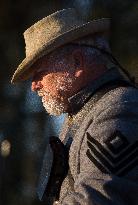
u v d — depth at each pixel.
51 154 3.67
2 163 13.49
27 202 13.91
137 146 3.36
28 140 14.38
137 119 3.44
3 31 13.98
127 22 11.98
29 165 14.18
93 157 3.37
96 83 3.68
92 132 3.43
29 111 14.49
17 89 14.54
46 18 3.76
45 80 3.72
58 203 3.65
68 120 3.90
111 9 12.16
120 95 3.52
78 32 3.66
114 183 3.27
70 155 3.57
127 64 11.66
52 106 3.74
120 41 11.90
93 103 3.64
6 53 14.08
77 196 3.28
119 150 3.35
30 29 3.78
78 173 3.50
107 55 3.75
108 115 3.44
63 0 13.23
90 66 3.69
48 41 3.68
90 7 12.26
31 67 3.76
